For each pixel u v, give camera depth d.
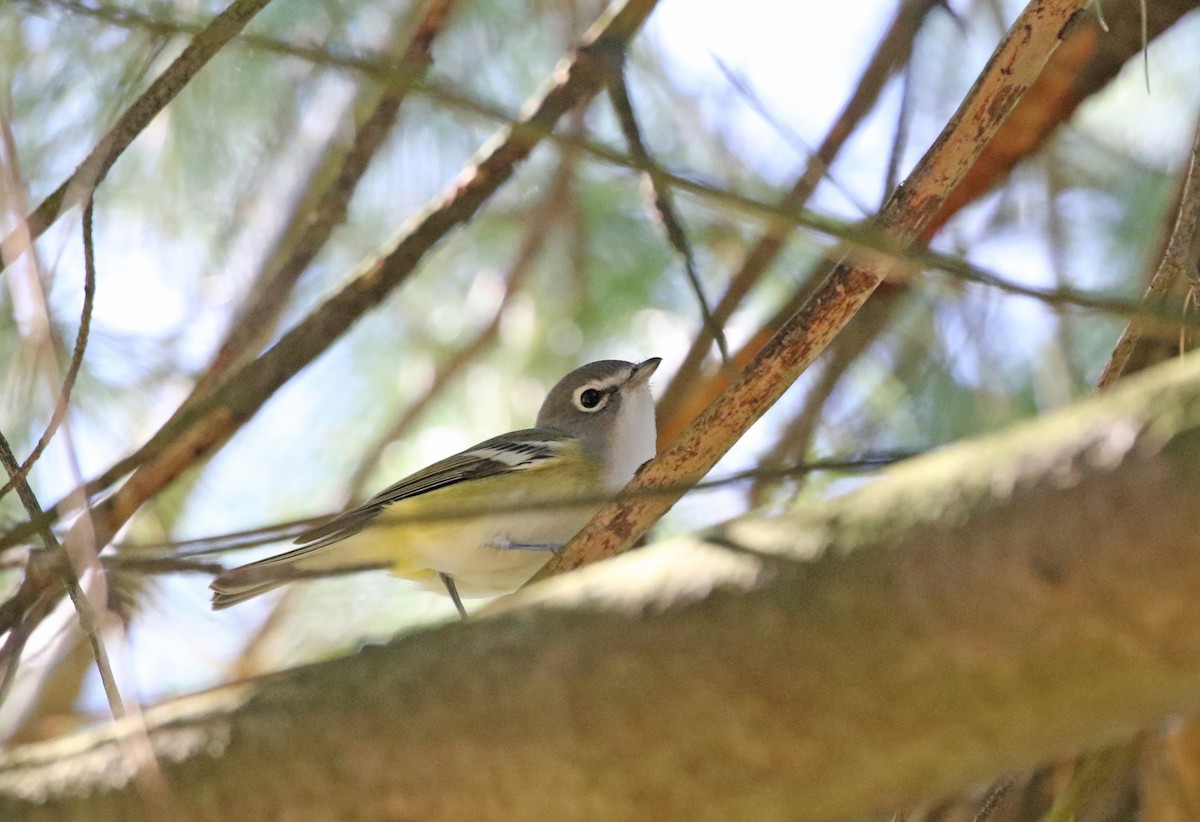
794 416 10.28
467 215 8.66
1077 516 3.02
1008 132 8.91
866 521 3.35
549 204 11.73
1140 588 2.94
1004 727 3.21
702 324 10.17
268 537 6.40
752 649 3.38
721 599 3.46
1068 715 3.15
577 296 12.28
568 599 3.74
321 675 3.97
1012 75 5.89
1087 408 3.21
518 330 12.64
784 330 6.18
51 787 4.16
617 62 8.10
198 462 8.62
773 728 3.39
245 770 3.90
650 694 3.49
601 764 3.56
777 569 3.41
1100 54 8.60
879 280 6.04
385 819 3.79
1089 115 11.27
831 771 3.39
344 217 9.39
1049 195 10.01
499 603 4.11
